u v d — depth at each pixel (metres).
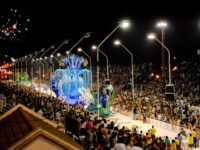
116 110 53.16
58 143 6.12
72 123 20.52
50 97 52.69
